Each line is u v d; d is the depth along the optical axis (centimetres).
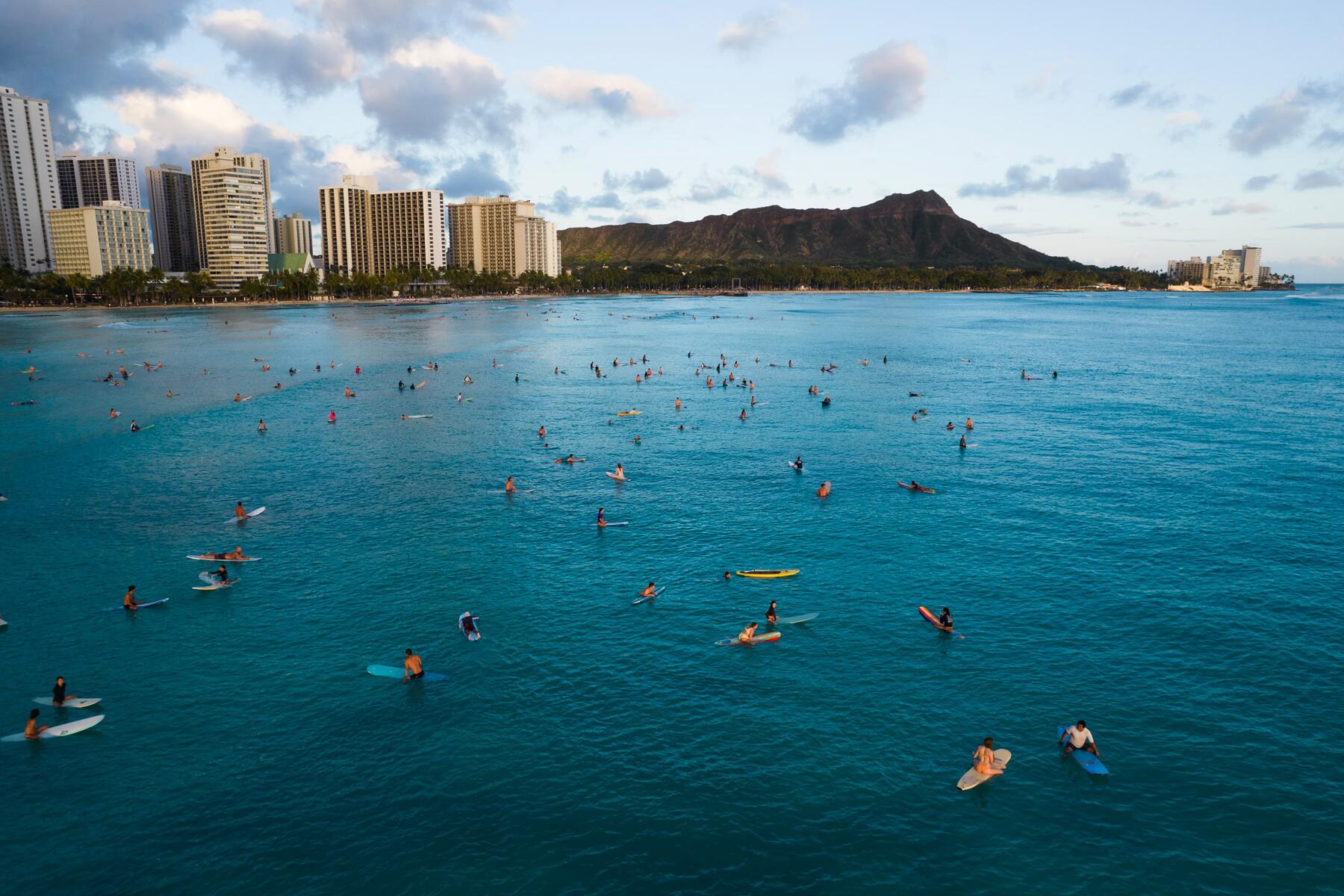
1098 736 3688
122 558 5719
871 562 5669
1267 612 4875
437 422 10488
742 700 3981
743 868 2953
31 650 4431
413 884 2880
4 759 3534
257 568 5550
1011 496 7162
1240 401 12169
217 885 2878
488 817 3203
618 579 5412
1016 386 13738
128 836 3106
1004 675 4197
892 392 13038
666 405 11725
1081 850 3034
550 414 11075
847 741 3662
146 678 4169
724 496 7200
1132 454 8712
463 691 4072
